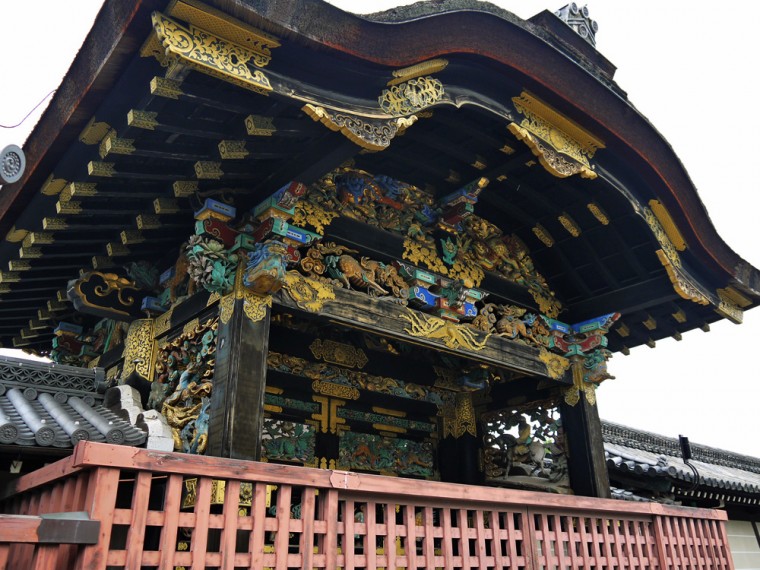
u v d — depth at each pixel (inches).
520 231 397.7
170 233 301.4
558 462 394.9
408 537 203.9
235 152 235.1
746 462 720.3
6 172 214.5
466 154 316.5
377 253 317.1
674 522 314.8
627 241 374.9
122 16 185.2
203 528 162.7
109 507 148.8
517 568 229.8
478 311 378.0
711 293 387.5
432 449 433.1
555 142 300.8
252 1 187.5
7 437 211.0
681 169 338.6
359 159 320.8
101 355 383.6
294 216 280.4
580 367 401.4
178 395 280.4
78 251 312.8
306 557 176.6
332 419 384.5
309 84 215.3
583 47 325.7
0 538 129.1
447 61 253.6
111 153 225.1
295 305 277.1
